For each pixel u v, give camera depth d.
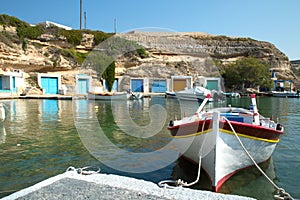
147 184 3.79
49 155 8.02
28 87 36.44
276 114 20.33
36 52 41.75
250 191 5.53
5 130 12.21
